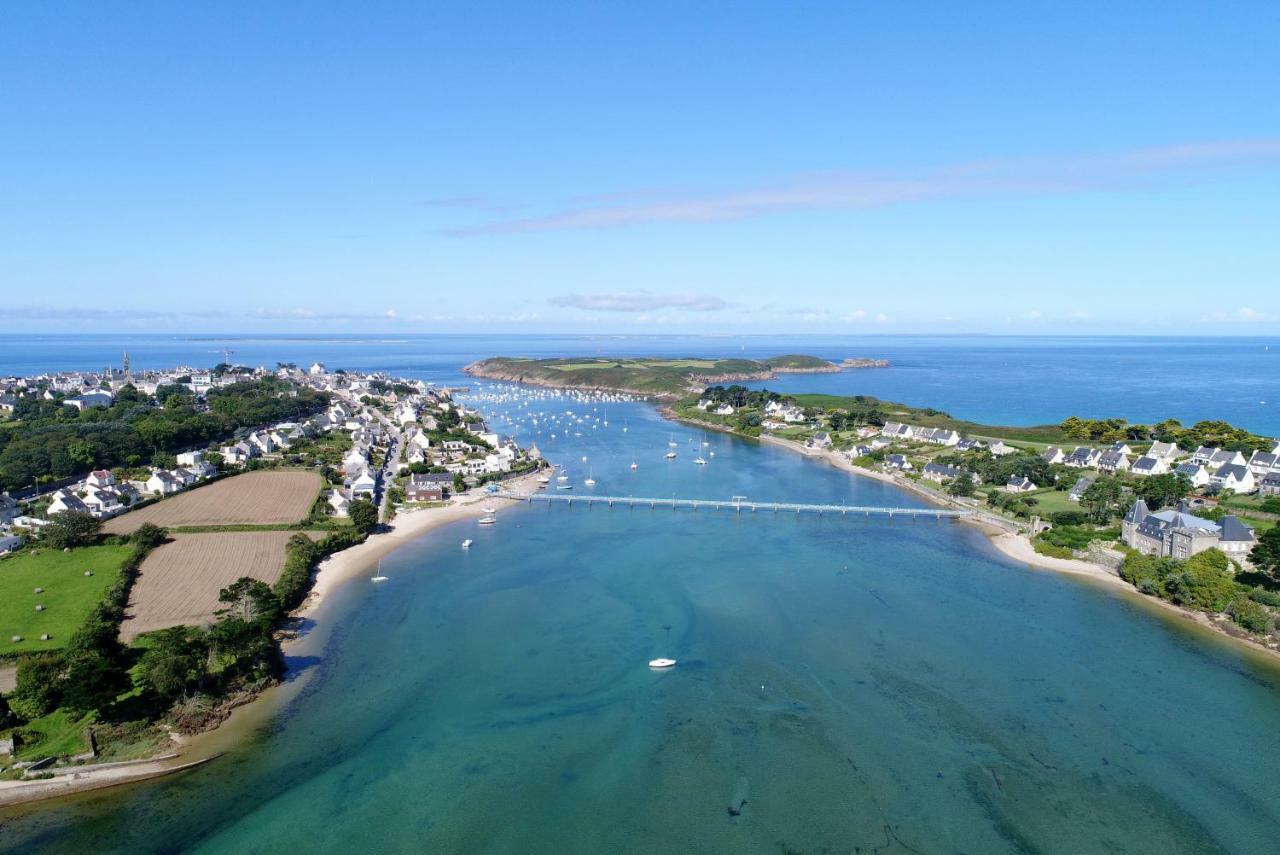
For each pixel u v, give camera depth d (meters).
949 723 86.06
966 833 68.38
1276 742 82.56
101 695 80.25
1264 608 111.50
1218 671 98.44
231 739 81.62
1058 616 116.38
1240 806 72.12
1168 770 77.56
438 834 67.62
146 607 112.50
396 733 83.38
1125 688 93.81
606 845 66.50
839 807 71.69
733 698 91.31
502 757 79.06
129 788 73.31
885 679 96.00
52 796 71.88
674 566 140.00
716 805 71.94
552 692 92.44
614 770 77.06
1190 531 131.38
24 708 81.00
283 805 71.12
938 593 126.38
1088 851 66.38
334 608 118.81
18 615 107.25
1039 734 83.88
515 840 67.00
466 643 106.00
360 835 67.38
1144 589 125.75
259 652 95.31
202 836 67.00
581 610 118.19
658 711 88.31
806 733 83.88
